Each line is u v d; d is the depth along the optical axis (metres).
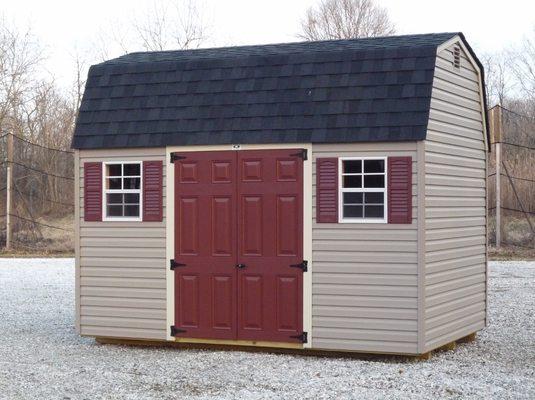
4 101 39.91
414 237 10.34
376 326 10.53
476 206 12.27
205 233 11.36
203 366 10.42
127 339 12.03
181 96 11.70
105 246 11.91
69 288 19.78
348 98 10.81
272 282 11.04
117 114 11.91
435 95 10.84
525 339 12.60
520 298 17.30
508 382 9.45
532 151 33.41
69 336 13.04
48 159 36.88
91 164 11.96
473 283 12.12
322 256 10.77
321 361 10.64
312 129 10.76
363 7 53.81
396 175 10.42
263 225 11.07
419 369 10.10
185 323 11.48
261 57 11.62
